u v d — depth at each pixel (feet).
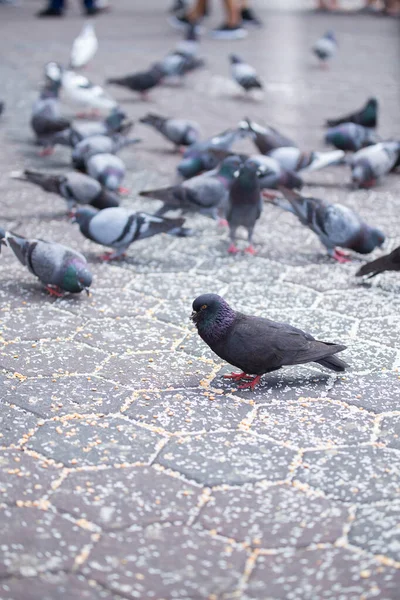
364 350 12.64
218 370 11.99
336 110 28.58
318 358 11.16
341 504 9.04
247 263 16.19
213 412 10.82
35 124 23.04
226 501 9.06
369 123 24.89
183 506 8.96
